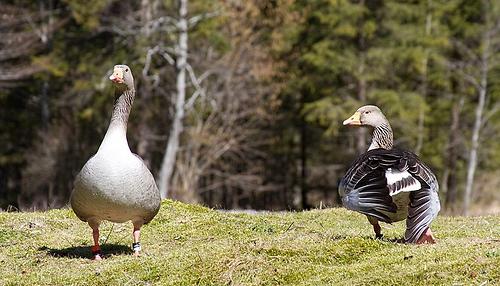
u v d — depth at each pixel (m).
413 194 7.68
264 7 33.41
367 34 33.50
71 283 7.90
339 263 7.85
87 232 10.80
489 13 34.88
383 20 33.94
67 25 35.09
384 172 7.68
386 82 35.34
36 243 10.11
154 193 8.72
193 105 33.34
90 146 36.28
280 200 40.09
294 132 36.66
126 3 33.75
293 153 38.59
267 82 34.25
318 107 33.25
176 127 30.06
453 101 36.47
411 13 33.72
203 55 32.72
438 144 36.19
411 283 6.93
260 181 37.03
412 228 7.47
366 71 33.38
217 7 31.06
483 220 11.80
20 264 9.02
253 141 35.41
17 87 36.88
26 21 34.09
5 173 38.97
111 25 33.31
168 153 30.19
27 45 32.38
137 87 33.97
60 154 36.16
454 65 35.47
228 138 33.72
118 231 10.78
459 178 38.28
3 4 33.50
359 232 10.29
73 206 8.78
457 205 36.56
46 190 36.81
